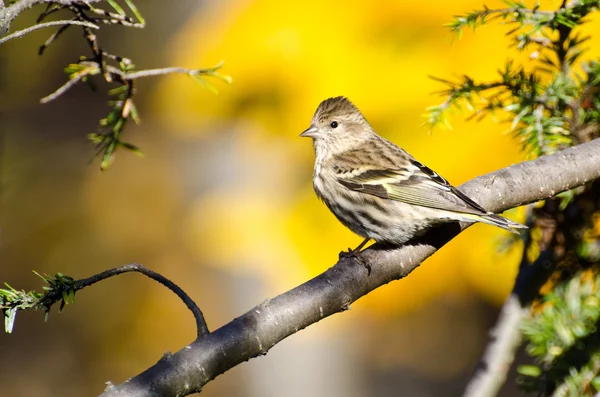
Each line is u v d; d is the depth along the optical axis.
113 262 19.48
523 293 7.46
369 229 8.98
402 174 8.71
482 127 11.08
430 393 17.36
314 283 6.32
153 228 19.50
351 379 17.47
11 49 18.95
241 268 17.22
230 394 17.80
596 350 6.76
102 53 6.60
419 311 16.69
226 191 16.11
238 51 12.27
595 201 7.54
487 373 7.40
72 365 19.23
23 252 19.58
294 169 13.88
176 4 20.23
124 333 19.17
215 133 16.48
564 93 7.37
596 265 7.36
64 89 6.58
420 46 11.48
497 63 11.07
